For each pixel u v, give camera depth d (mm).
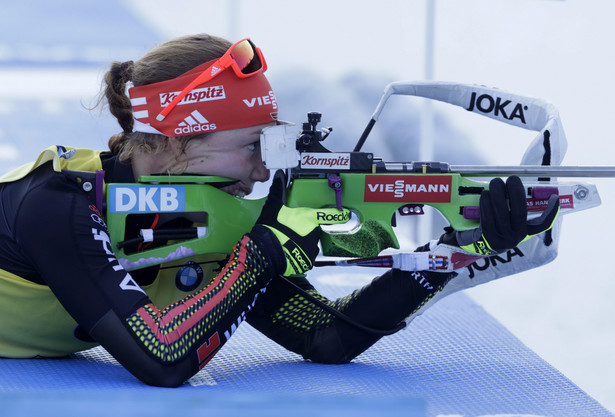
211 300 7578
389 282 8641
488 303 18062
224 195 8117
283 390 7582
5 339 8164
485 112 9766
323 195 8148
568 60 25641
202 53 7871
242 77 7875
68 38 34094
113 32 34469
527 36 27281
